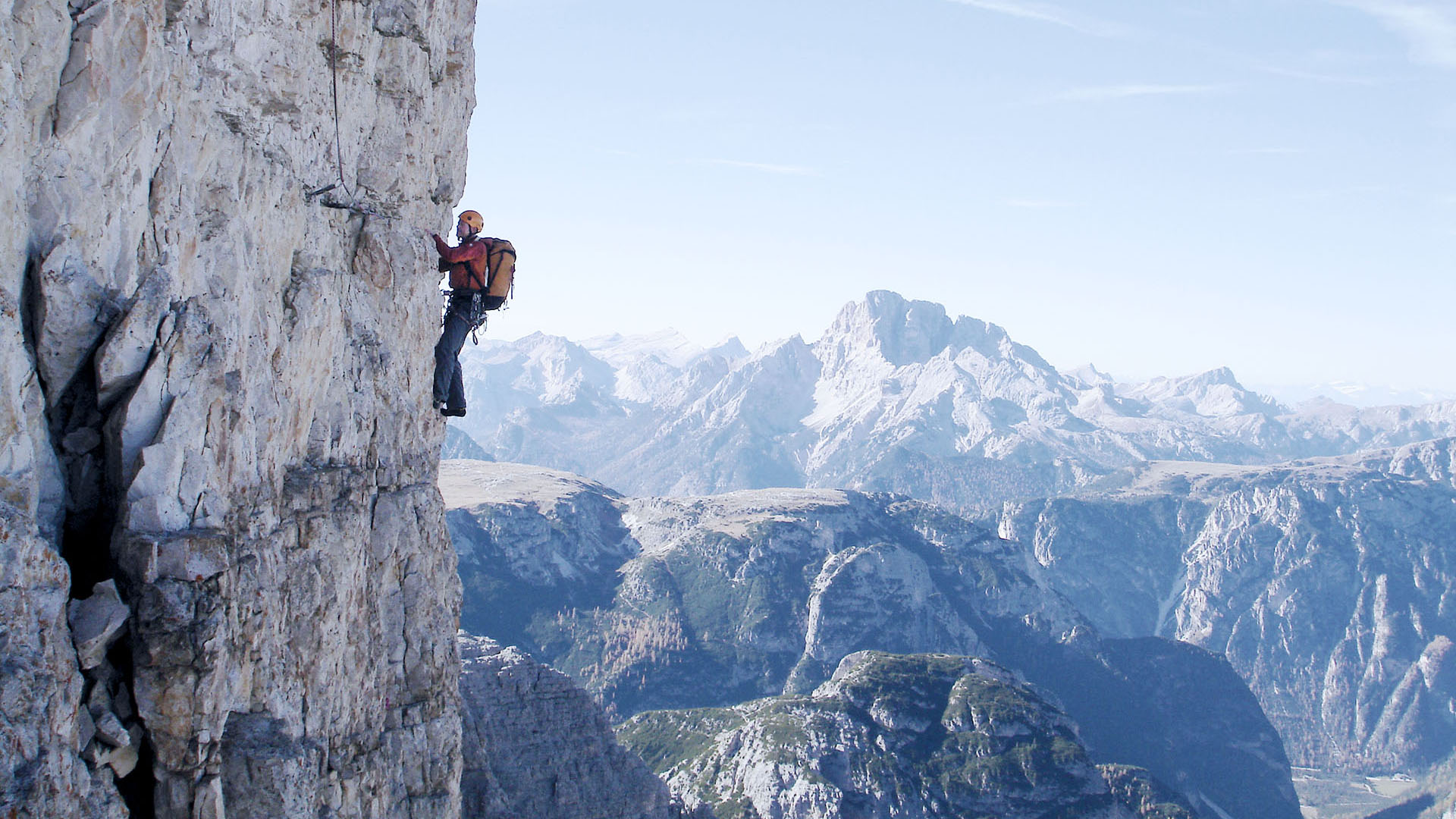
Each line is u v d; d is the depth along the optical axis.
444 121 22.64
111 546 12.91
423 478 21.34
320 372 17.61
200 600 13.22
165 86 13.43
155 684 12.92
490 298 21.94
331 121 17.95
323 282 17.44
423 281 20.78
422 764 20.36
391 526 19.75
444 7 21.31
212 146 14.56
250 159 15.47
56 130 12.02
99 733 12.47
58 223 12.11
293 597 16.53
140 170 13.12
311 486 17.16
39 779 11.03
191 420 13.50
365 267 19.47
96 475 13.09
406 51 19.78
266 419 15.57
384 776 19.41
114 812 12.20
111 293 12.88
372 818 18.89
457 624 22.22
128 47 12.64
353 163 19.03
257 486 15.25
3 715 10.78
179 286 13.77
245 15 15.23
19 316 11.85
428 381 21.47
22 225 11.80
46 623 11.47
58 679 11.49
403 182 20.41
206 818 13.45
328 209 18.44
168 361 13.30
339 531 17.97
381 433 19.64
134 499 12.92
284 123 16.56
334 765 17.77
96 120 12.34
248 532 14.68
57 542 12.59
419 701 20.52
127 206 12.98
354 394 18.86
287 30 16.25
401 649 20.16
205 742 13.41
